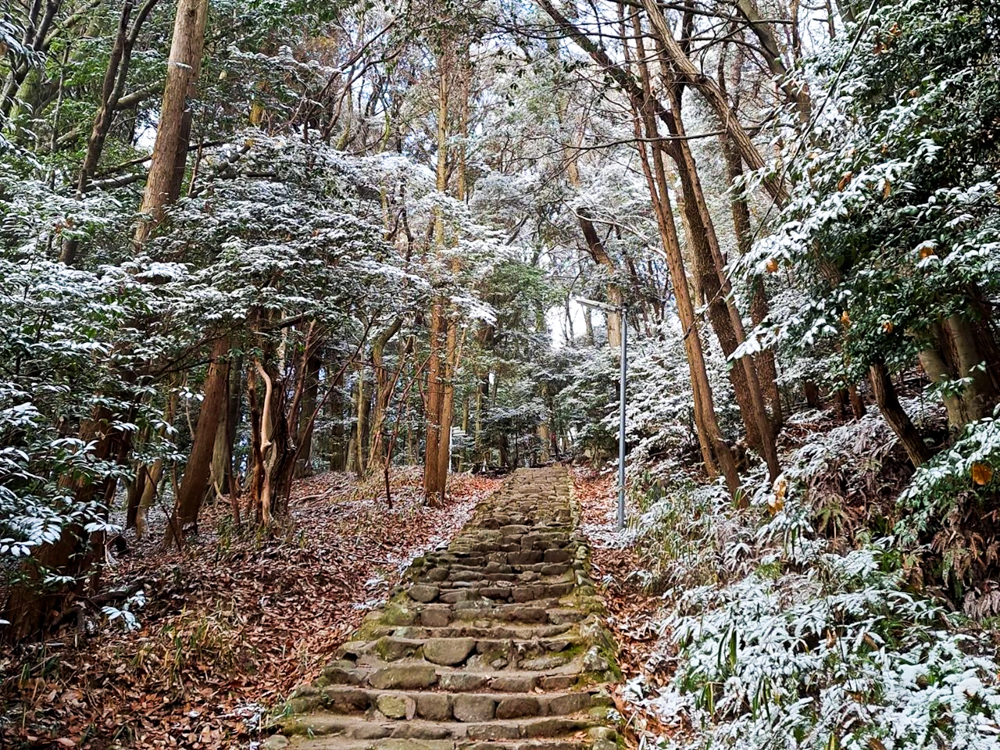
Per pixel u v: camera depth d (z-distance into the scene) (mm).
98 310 3629
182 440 10516
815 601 2754
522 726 3242
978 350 3379
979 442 2627
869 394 6469
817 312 3195
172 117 5980
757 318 5668
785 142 3535
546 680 3709
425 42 7258
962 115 2910
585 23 5789
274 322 6621
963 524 3137
